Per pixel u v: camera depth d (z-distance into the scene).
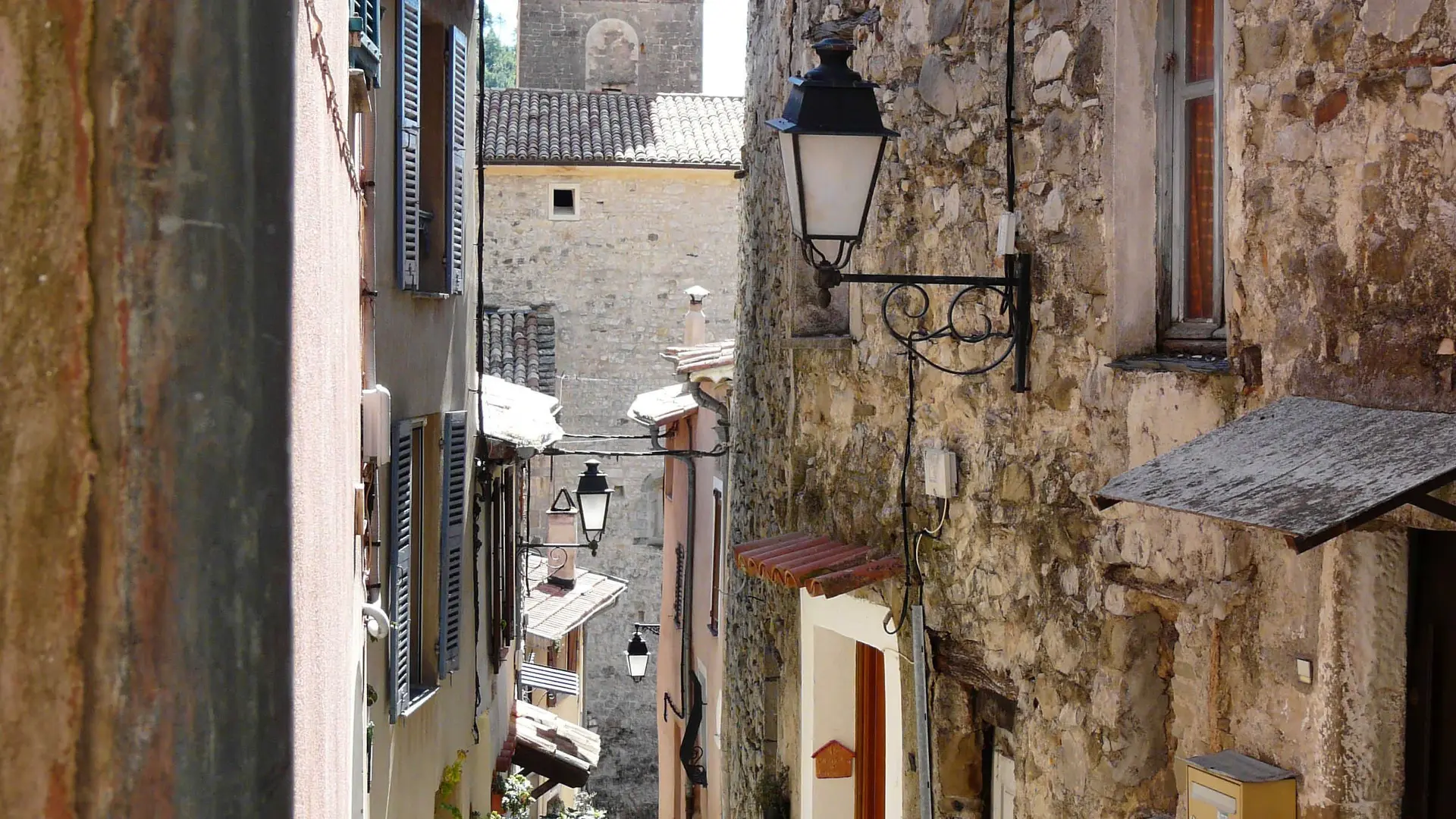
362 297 5.75
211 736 1.18
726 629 10.48
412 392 7.55
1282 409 3.09
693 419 16.31
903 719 5.66
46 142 1.14
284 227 1.23
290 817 1.24
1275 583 3.33
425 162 8.38
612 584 20.44
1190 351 4.04
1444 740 2.83
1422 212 2.81
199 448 1.17
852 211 4.55
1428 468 2.41
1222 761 3.36
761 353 8.77
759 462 8.77
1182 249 4.12
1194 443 3.10
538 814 18.59
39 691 1.16
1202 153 4.02
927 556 5.49
